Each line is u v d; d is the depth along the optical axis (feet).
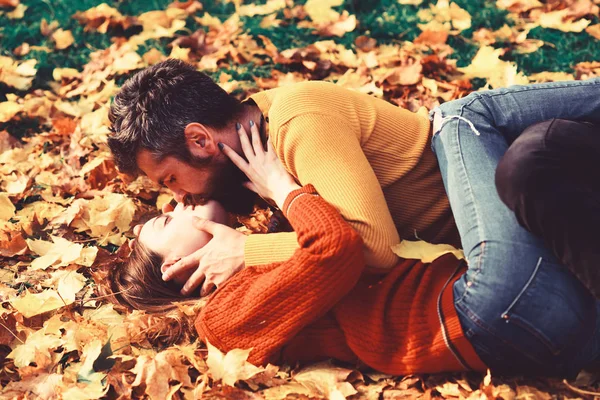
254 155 7.25
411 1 12.84
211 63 11.89
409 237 7.45
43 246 8.77
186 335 7.54
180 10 12.92
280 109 6.88
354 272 6.55
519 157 6.12
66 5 13.11
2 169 10.14
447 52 11.77
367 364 6.88
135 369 6.95
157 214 9.57
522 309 6.15
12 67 11.84
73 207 9.37
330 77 11.69
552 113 7.09
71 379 7.02
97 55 12.12
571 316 6.16
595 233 5.80
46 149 10.66
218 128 7.25
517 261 6.17
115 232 9.27
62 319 7.84
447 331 6.39
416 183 7.23
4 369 7.29
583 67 11.32
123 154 7.34
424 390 6.77
